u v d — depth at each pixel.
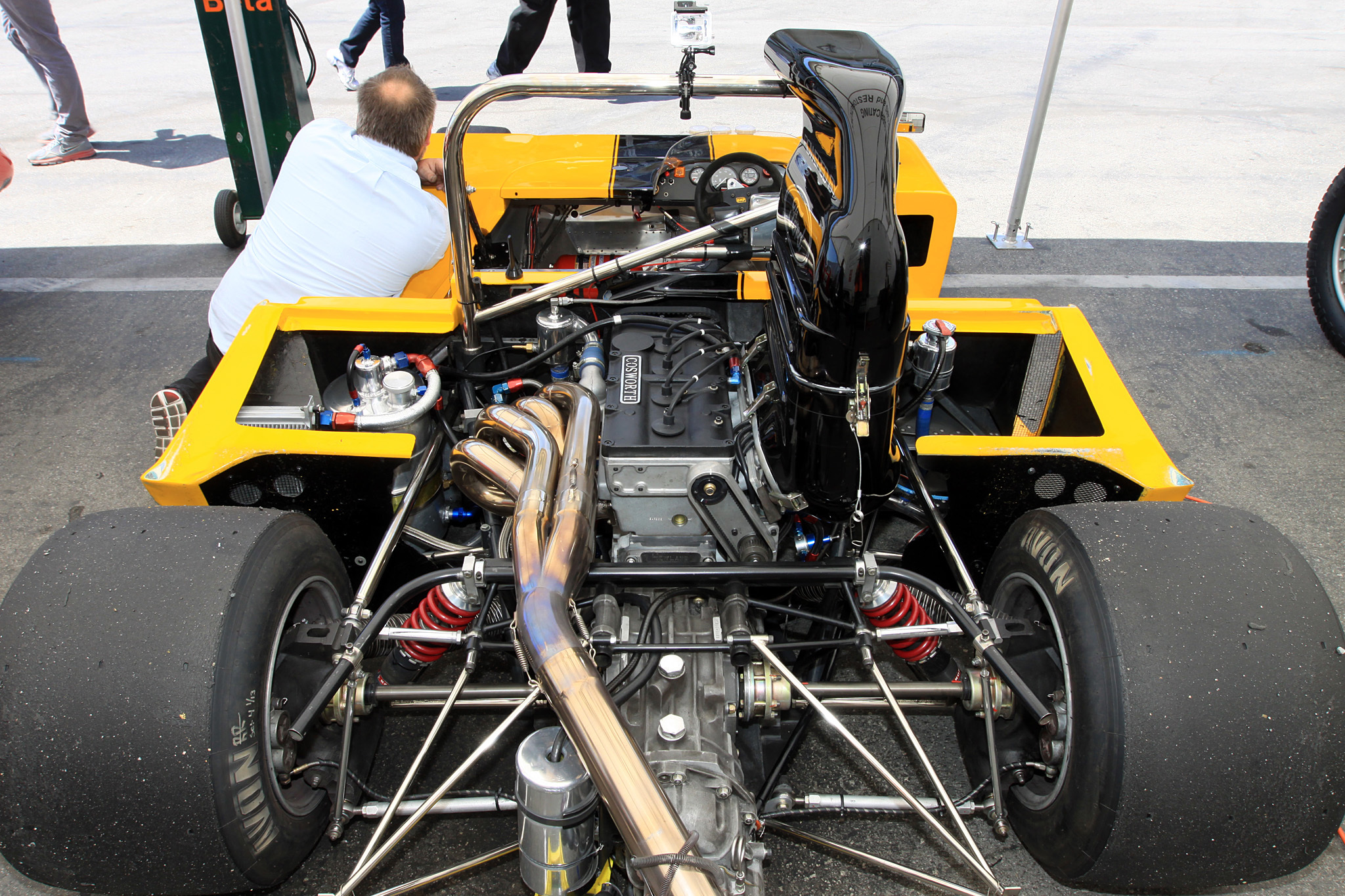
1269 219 6.36
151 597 1.71
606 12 8.14
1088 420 2.48
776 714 1.96
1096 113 8.56
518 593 1.63
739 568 1.96
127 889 1.76
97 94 9.21
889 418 1.92
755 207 2.64
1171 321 5.01
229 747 1.66
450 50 10.35
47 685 1.63
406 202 3.11
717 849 1.58
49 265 5.59
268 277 3.12
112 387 4.35
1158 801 1.65
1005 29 11.68
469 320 2.60
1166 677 1.66
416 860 2.22
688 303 2.81
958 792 2.40
